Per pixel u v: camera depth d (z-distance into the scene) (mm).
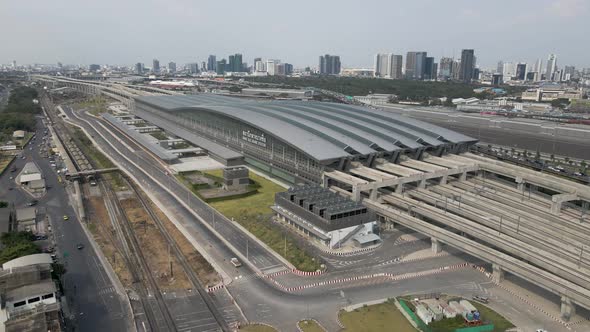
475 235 88375
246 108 177625
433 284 77500
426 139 142500
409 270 82750
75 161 164250
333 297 73000
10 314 59000
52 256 86875
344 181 111625
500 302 71688
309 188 111500
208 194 124562
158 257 87250
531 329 64250
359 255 89062
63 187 134750
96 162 167625
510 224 95438
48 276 67125
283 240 95000
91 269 82312
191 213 111875
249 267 83312
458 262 86312
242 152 164875
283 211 106125
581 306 65688
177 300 71688
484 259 80062
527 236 88938
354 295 73688
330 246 91750
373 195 109688
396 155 134250
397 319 66750
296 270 82125
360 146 129000
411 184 125625
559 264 74688
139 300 71750
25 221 102812
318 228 94312
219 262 85125
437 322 65188
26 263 69938
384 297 73188
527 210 107938
